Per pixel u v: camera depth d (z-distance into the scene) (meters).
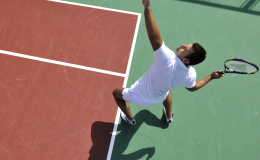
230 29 4.48
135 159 3.44
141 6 4.67
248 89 3.94
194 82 2.49
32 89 3.85
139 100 2.82
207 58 4.20
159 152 3.50
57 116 3.66
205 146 3.54
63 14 4.52
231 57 4.21
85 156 3.42
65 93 3.82
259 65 4.15
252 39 4.39
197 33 4.44
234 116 3.74
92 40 4.27
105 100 3.79
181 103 3.83
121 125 3.64
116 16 4.54
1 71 3.98
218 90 3.93
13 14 4.50
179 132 3.63
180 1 4.72
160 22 4.54
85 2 4.67
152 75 2.41
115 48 4.21
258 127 3.66
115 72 4.02
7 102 3.75
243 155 3.48
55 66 4.04
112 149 3.48
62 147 3.46
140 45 4.27
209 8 4.67
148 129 3.64
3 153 3.41
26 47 4.20
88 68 4.03
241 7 4.67
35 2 4.63
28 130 3.56
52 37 4.30
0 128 3.56
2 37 4.29
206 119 3.71
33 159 3.38
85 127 3.60
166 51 2.17
